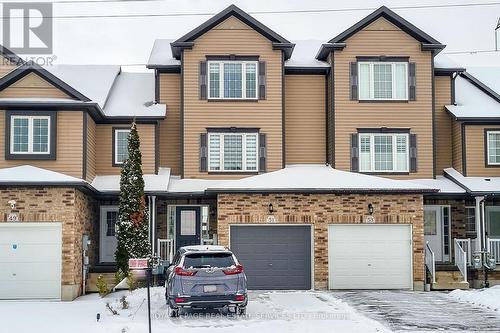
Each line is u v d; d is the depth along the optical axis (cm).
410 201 2273
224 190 2227
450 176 2641
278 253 2252
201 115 2608
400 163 2628
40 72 2320
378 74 2662
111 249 2578
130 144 2245
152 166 2581
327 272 2238
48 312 1747
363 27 2670
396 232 2270
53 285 2077
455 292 2061
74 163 2277
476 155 2642
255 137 2609
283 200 2255
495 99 2848
